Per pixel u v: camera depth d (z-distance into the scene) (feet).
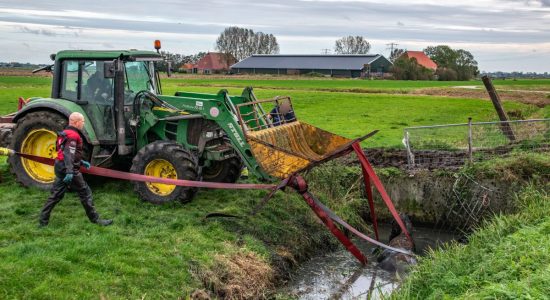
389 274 32.19
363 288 30.14
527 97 141.79
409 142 48.14
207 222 32.12
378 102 123.44
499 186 40.50
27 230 27.89
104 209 32.40
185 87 165.37
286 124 36.88
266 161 32.35
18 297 20.92
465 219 41.32
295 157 31.81
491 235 30.48
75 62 35.86
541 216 32.01
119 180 38.50
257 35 489.26
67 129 28.40
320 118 88.89
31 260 23.47
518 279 22.33
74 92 36.11
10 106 92.68
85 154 34.78
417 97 140.46
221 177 39.17
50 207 28.73
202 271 26.35
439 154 48.34
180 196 33.76
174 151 33.47
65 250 25.16
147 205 33.78
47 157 36.04
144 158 33.83
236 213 34.06
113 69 33.45
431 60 422.82
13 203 32.17
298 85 203.21
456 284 23.99
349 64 369.71
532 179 39.91
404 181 43.01
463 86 218.38
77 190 29.04
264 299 27.61
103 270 24.22
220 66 427.33
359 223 41.24
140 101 35.73
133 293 23.16
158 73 40.32
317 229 37.04
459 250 29.35
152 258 26.08
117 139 35.40
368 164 31.42
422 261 30.07
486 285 22.53
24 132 35.24
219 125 34.24
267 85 198.18
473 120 88.12
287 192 39.78
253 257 29.53
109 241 27.07
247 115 35.37
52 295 21.40
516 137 51.08
